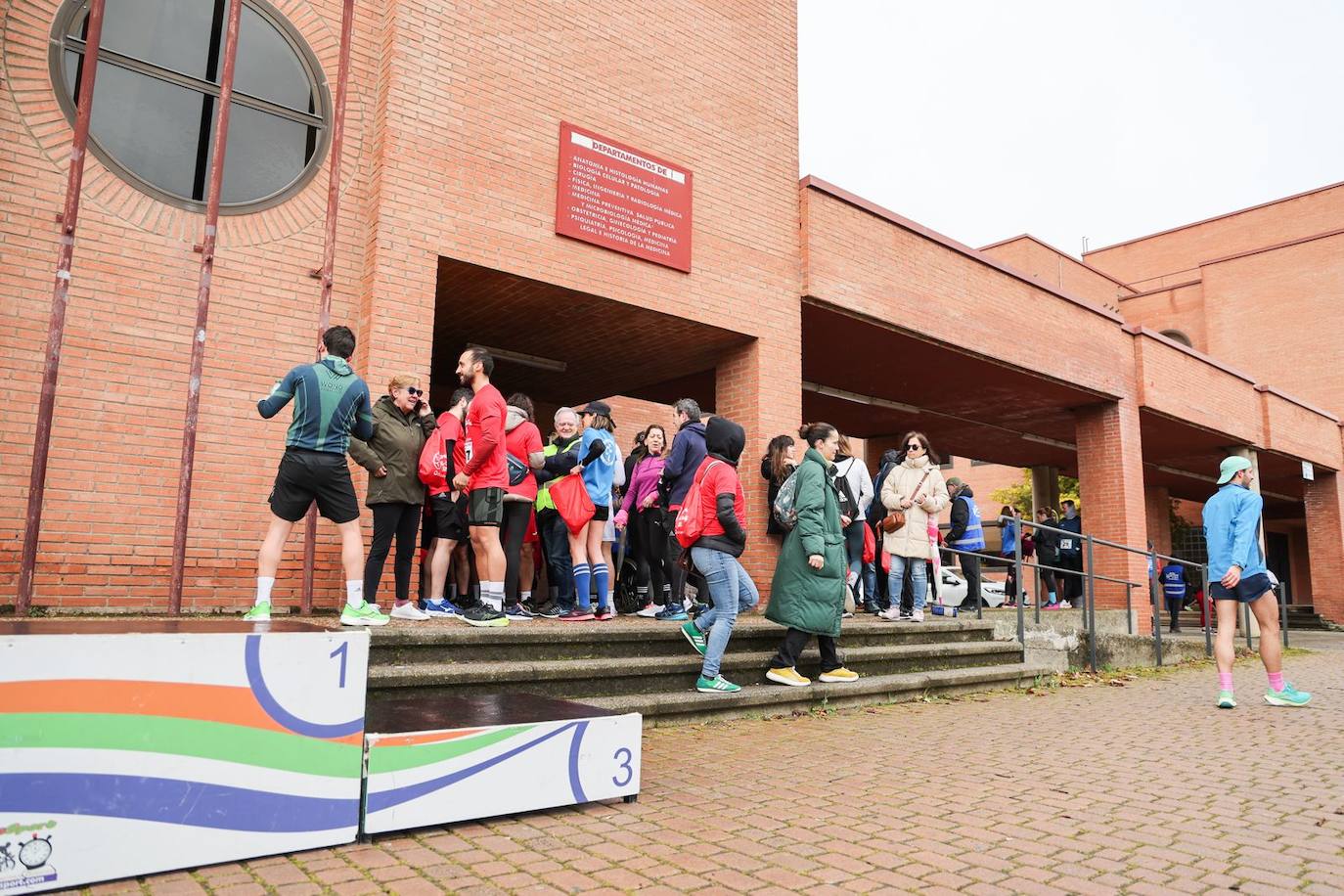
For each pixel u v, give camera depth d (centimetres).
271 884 286
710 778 444
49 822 273
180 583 557
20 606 508
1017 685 820
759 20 1023
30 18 614
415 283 725
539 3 830
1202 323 2738
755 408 959
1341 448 2153
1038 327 1317
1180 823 382
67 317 607
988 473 3488
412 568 699
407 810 340
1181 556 2945
